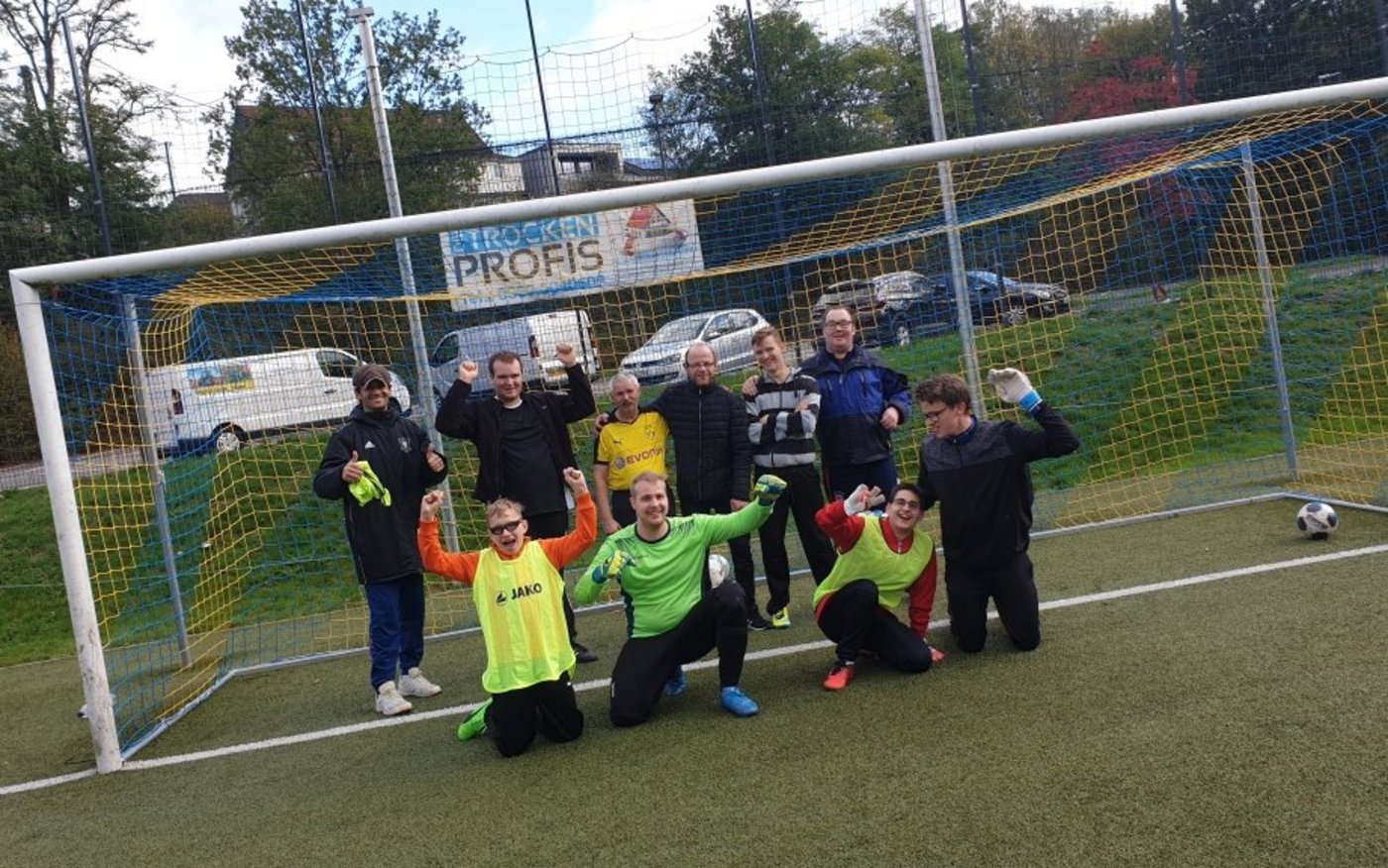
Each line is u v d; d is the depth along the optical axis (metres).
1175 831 2.63
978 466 4.26
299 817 3.52
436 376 7.68
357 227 4.77
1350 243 8.23
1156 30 15.31
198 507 6.84
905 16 13.55
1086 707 3.60
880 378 5.23
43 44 21.33
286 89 17.72
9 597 8.78
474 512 8.29
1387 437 8.26
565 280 6.17
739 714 3.97
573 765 3.67
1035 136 5.13
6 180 14.09
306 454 7.60
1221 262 9.04
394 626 4.70
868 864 2.65
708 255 6.91
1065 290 8.96
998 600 4.36
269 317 7.63
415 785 3.69
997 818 2.82
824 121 13.40
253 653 6.31
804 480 5.09
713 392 5.14
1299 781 2.83
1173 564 5.58
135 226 13.70
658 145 12.94
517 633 3.81
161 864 3.28
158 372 6.42
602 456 5.25
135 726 4.97
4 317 12.45
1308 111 6.00
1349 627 4.14
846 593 4.18
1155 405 9.05
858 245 7.17
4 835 3.71
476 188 14.17
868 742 3.52
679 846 2.89
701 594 4.11
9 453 10.80
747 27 13.55
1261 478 7.65
